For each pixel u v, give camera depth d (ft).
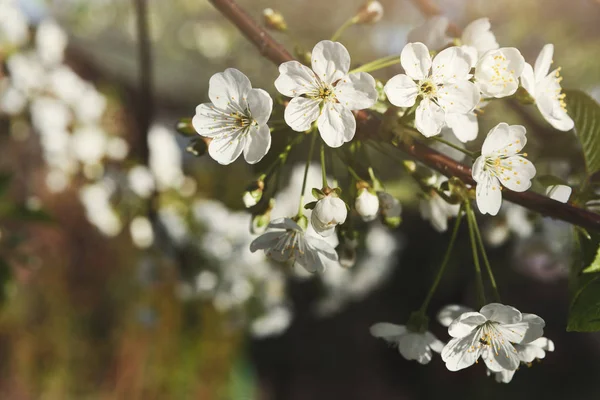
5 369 3.68
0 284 2.22
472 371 6.05
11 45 2.80
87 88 3.19
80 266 3.70
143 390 3.97
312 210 1.56
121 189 2.89
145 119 2.20
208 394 4.23
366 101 1.53
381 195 1.65
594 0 1.92
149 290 3.69
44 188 3.38
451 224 1.77
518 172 1.55
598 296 1.55
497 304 1.55
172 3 6.91
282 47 1.63
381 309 6.07
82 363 3.86
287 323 2.95
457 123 1.56
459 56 1.56
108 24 6.25
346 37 5.36
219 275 2.72
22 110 2.98
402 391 6.33
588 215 1.54
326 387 6.23
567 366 5.76
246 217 2.84
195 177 3.45
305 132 1.66
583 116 1.64
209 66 6.88
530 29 4.10
